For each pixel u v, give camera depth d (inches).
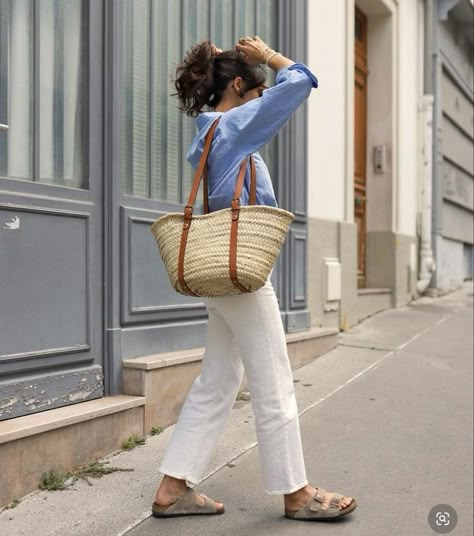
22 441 98.6
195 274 82.3
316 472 115.6
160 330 139.7
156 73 147.6
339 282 238.5
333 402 157.8
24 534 87.6
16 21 112.4
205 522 93.4
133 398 123.6
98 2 127.9
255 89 94.3
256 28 191.6
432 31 372.8
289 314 198.1
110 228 127.3
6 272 104.9
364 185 320.2
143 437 124.8
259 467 114.3
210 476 110.3
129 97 138.8
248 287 82.9
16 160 112.6
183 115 156.3
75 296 118.8
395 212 321.1
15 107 112.4
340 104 250.1
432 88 371.6
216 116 90.3
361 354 209.8
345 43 254.2
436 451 127.0
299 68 88.1
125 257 130.2
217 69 93.3
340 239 244.2
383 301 307.4
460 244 474.9
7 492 96.3
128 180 138.6
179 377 135.3
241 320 89.1
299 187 207.0
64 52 122.6
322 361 199.3
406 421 144.9
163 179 150.0
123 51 136.8
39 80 116.3
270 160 196.2
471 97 477.1
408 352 214.8
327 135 238.8
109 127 128.0
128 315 130.9
